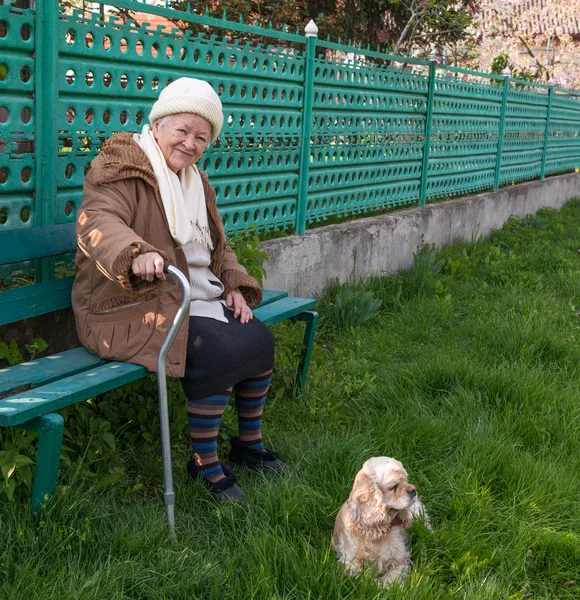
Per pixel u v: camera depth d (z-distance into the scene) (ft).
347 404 13.93
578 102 46.96
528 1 83.30
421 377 14.46
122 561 8.30
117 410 11.59
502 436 12.04
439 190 29.12
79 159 12.43
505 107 34.14
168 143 10.29
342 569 8.41
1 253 10.23
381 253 23.45
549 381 14.84
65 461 9.86
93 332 10.14
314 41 19.17
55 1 11.34
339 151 21.53
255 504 9.81
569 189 46.34
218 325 10.30
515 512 10.14
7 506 8.82
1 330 11.20
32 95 11.43
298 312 13.35
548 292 22.76
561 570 9.27
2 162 11.04
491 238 32.60
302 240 19.31
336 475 10.68
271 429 12.65
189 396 10.02
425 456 11.65
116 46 12.87
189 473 10.54
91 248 9.33
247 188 17.85
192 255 10.64
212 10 27.02
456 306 21.02
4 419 7.86
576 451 12.19
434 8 36.88
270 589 7.91
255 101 17.38
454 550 9.26
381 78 23.29
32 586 7.61
